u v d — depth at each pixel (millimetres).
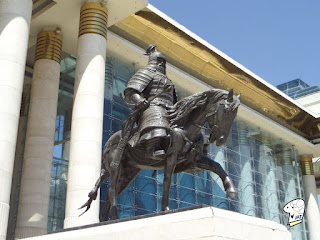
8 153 9430
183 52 19688
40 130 14234
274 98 24844
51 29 15555
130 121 5559
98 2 13750
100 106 12656
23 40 10664
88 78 12695
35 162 13844
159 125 5195
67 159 16953
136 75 5684
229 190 4938
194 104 5176
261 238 4352
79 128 12219
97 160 12062
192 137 5234
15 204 16484
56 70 15266
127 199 17297
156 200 18609
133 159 5680
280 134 27531
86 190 11555
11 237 15891
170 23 18391
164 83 5676
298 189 28562
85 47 13078
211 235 3826
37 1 14398
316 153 30922
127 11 14508
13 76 10078
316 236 28344
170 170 5113
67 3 14047
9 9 10695
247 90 23406
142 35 18109
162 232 4168
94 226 5000
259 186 25375
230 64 21562
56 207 15953
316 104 32125
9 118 9672
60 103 18031
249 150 25531
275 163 27500
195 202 20891
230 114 4922
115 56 18656
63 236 5059
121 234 4469
